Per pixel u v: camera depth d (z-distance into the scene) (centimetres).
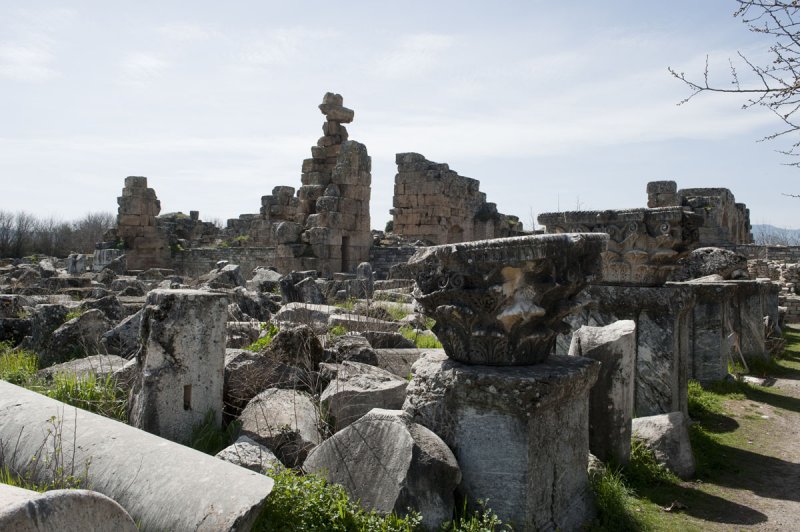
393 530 415
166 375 551
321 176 2658
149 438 437
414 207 3028
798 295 2247
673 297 803
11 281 2039
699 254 1489
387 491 443
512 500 461
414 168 3030
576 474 531
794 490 616
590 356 641
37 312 971
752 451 742
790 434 808
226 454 483
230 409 629
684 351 841
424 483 444
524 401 459
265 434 538
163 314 557
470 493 479
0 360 831
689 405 893
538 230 1267
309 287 1487
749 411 913
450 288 502
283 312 1099
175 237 3291
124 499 385
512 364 501
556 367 509
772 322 1523
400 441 454
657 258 841
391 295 1588
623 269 865
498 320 489
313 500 421
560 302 506
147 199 3020
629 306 828
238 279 1834
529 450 461
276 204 3188
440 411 503
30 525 237
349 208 2514
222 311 594
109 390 638
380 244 2888
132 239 2978
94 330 909
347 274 2178
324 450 489
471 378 479
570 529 499
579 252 491
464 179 3209
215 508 361
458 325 511
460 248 493
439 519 446
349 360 766
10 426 458
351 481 466
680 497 595
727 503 581
